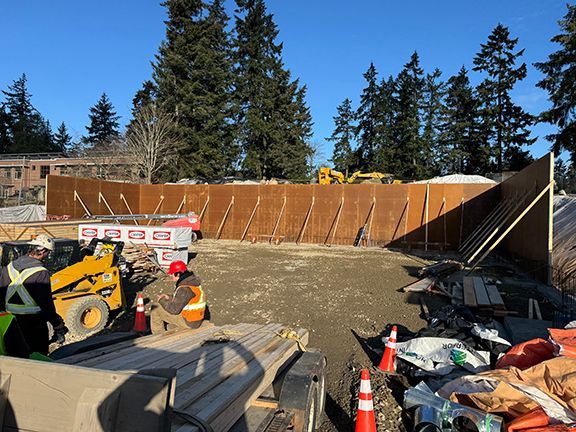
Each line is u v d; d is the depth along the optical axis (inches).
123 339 172.6
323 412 173.0
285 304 366.6
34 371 71.1
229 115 1366.9
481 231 748.0
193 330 193.9
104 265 307.3
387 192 859.4
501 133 1737.2
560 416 138.8
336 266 587.2
